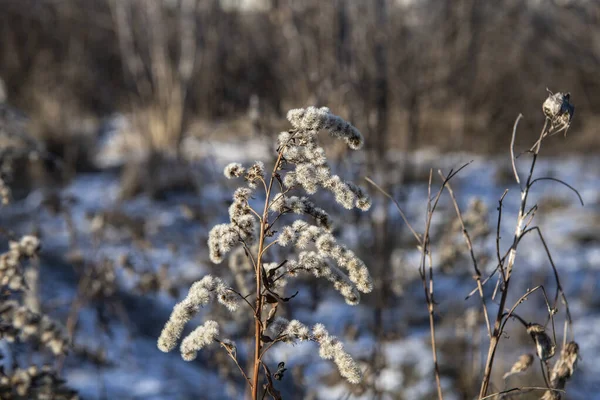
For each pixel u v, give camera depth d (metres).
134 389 4.61
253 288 3.00
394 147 7.91
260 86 9.95
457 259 3.91
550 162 14.18
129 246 6.39
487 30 17.34
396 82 7.98
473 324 4.05
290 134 1.67
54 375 2.27
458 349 5.08
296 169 1.64
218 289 1.65
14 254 2.35
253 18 13.08
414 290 6.43
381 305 4.09
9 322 2.38
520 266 7.02
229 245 1.67
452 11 14.29
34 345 2.55
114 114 21.62
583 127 18.08
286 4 8.72
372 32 7.02
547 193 11.81
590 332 6.46
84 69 21.92
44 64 21.48
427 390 4.75
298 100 8.35
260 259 1.69
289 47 9.61
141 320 6.01
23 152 3.05
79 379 4.55
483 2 15.38
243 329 3.53
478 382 4.16
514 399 2.39
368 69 6.51
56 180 11.73
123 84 21.95
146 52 18.00
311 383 4.59
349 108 5.79
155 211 9.42
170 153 12.55
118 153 14.77
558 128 1.96
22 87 19.12
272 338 1.73
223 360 3.58
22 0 23.86
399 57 8.38
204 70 15.11
